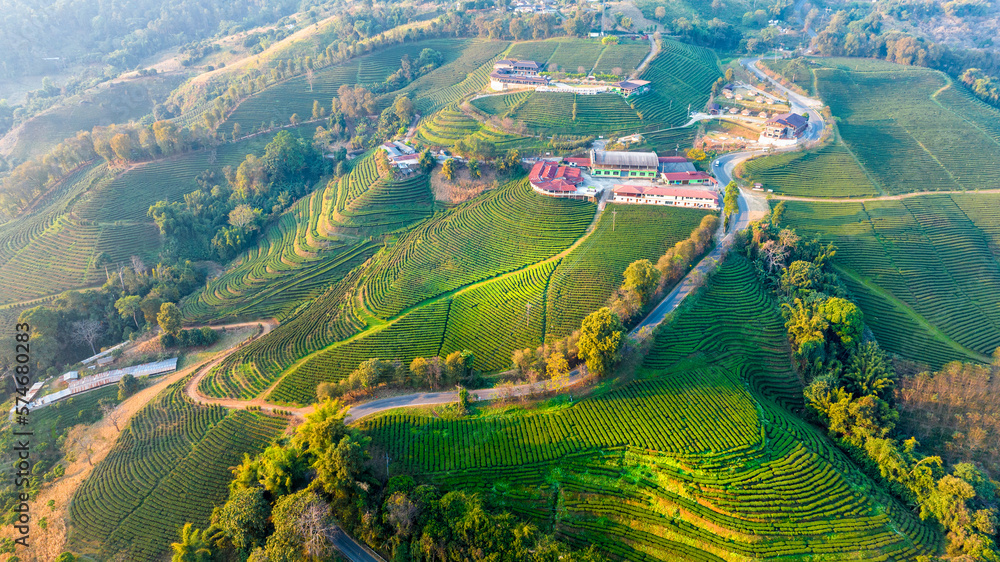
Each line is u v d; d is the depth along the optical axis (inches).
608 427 3767.2
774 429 3774.6
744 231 5634.8
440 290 5487.2
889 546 3110.2
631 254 5511.8
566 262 5497.1
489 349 4603.8
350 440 3265.3
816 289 5034.5
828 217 6235.2
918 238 5999.0
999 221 6269.7
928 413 4136.3
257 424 4165.8
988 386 4212.6
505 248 5910.4
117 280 6323.8
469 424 3848.4
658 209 6166.3
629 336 4503.0
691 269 5300.2
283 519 2999.5
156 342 5467.5
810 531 3149.6
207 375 4867.1
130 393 4840.1
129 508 3690.9
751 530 3125.0
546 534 3102.9
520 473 3489.2
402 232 6840.6
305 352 4891.7
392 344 4795.8
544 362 4188.0
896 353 4896.7
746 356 4537.4
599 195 6456.7
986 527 3063.5
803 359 4436.5
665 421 3809.1
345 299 5654.5
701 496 3309.5
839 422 3959.2
